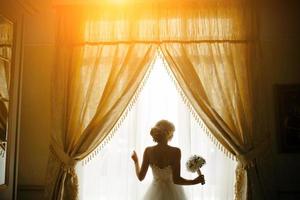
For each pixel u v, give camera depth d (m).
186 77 2.70
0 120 2.04
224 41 2.76
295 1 2.93
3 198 1.95
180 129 2.76
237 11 2.80
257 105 2.66
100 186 2.74
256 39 2.76
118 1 2.90
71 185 2.61
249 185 2.52
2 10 1.99
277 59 2.87
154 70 2.86
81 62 2.81
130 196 2.70
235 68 2.72
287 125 2.76
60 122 2.75
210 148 2.73
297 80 2.84
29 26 3.06
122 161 2.75
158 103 2.81
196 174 2.70
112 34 2.85
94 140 2.65
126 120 2.79
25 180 2.86
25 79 3.00
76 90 2.76
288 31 2.90
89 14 2.90
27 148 2.91
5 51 2.07
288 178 2.72
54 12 3.05
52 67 2.85
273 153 2.75
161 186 2.31
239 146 2.57
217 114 2.61
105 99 2.71
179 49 2.78
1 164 2.01
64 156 2.65
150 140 2.77
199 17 2.82
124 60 2.78
